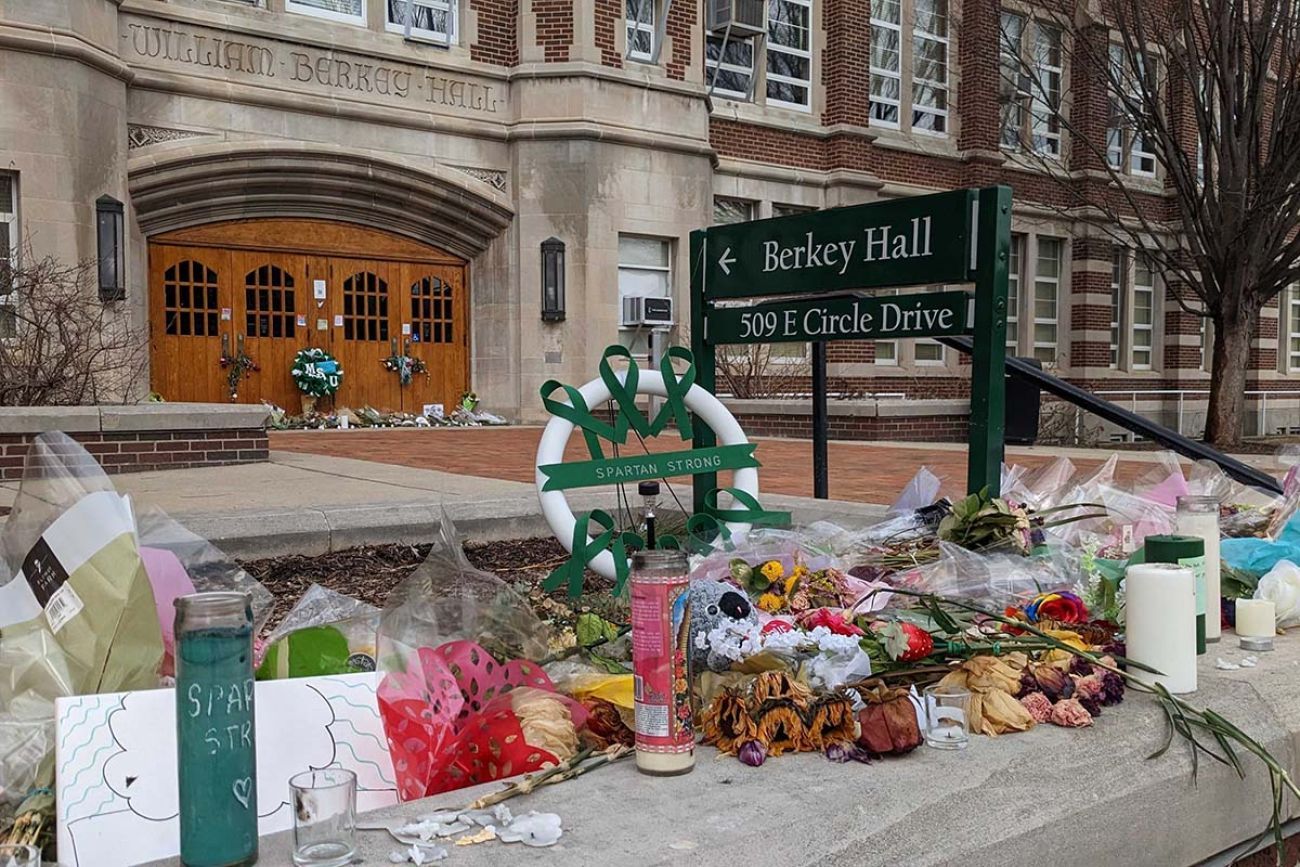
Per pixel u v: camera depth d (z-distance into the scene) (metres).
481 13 17.69
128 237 14.41
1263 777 2.51
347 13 16.69
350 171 16.45
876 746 2.10
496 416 18.20
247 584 2.81
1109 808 2.16
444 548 2.55
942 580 3.22
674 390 3.82
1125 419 4.56
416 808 1.84
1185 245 25.91
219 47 15.40
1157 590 2.60
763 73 20.88
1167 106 17.31
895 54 22.69
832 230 4.19
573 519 3.56
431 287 18.20
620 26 18.16
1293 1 14.81
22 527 2.45
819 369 5.45
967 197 3.78
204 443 9.17
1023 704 2.35
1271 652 3.02
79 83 13.56
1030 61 22.95
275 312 16.88
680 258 18.86
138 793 1.77
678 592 2.02
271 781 1.91
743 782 1.97
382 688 2.04
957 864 1.88
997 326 3.79
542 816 1.76
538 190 17.80
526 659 2.51
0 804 1.89
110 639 2.04
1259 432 27.09
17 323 10.48
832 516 4.93
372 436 14.66
